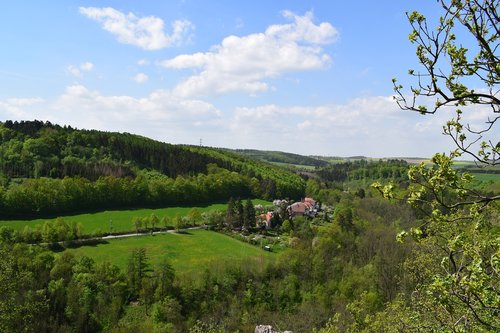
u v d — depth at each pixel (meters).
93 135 152.38
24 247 68.19
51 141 137.00
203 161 163.75
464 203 6.38
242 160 196.12
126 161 147.62
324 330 25.81
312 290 67.69
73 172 123.94
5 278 24.67
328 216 130.12
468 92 6.55
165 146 170.38
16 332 26.77
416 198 6.75
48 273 63.75
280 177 174.25
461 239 6.55
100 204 113.50
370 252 70.81
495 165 6.30
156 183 125.81
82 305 57.75
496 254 6.00
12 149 127.38
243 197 152.12
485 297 6.05
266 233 108.88
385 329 18.61
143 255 69.50
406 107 6.83
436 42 6.45
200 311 63.69
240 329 59.53
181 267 76.75
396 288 48.78
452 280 6.29
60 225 85.00
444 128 6.54
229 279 69.19
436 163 6.51
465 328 7.25
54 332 49.03
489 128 6.39
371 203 114.31
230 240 99.31
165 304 60.81
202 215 116.06
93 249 83.56
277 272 73.06
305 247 83.69
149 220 100.94
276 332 48.78
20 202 96.50
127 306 63.72
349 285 59.75
